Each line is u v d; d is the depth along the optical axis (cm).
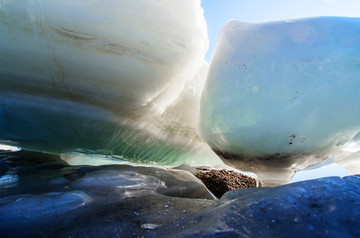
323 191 97
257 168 176
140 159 272
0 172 190
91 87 187
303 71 141
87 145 232
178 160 310
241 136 156
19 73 176
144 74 189
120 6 168
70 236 94
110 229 100
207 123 176
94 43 171
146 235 94
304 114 140
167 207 129
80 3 162
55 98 189
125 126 216
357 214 83
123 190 157
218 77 166
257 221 87
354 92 139
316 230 80
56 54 170
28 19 160
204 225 90
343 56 141
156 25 180
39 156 260
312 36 148
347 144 158
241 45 163
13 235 93
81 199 130
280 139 147
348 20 154
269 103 144
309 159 159
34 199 121
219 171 294
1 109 188
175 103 243
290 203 93
